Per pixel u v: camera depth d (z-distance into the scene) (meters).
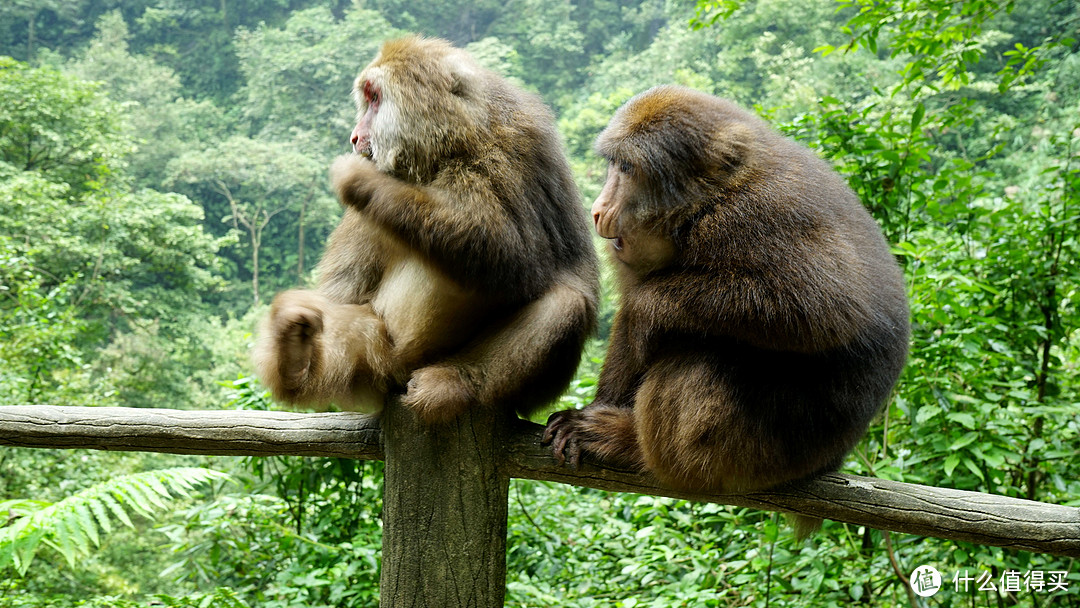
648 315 3.45
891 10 6.84
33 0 48.34
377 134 3.97
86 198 25.31
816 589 4.87
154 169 40.25
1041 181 7.39
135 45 50.34
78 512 3.98
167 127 41.47
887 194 6.00
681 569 5.72
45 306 15.17
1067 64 13.99
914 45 6.99
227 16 50.78
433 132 3.85
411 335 3.97
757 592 5.33
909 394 5.25
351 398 3.97
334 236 4.39
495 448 3.68
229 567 6.27
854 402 3.50
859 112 6.25
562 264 4.06
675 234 3.54
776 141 3.65
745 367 3.46
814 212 3.40
